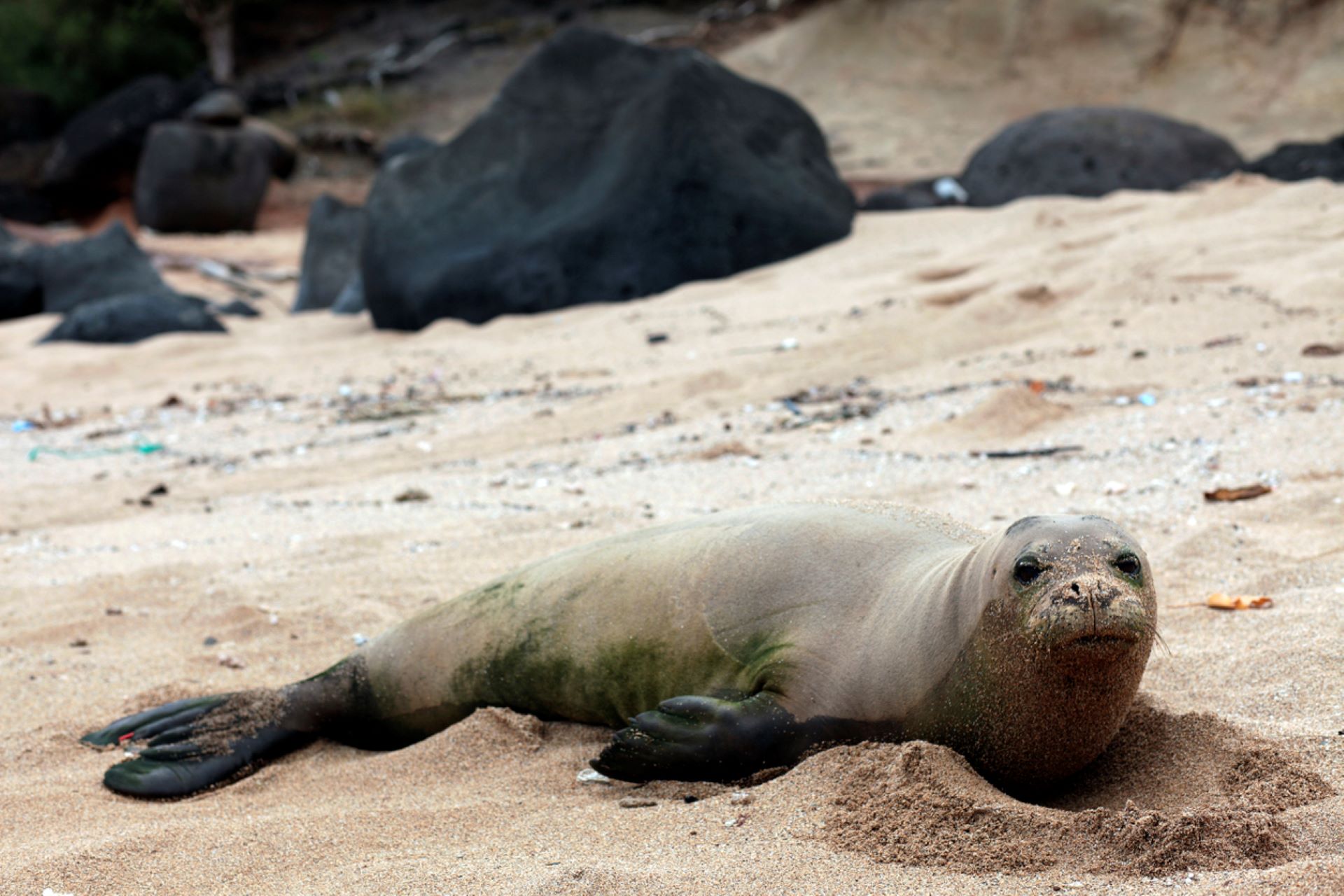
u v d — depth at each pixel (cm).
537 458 2188
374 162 8781
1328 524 1427
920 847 770
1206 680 1043
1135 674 810
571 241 3888
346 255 5056
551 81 4234
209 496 2145
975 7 7950
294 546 1750
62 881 828
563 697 1062
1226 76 7350
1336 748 864
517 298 3838
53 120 9375
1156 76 7512
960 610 862
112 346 4103
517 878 771
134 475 2356
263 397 3072
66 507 2133
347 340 3959
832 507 1059
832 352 2716
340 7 10956
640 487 1906
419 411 2708
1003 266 3195
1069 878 725
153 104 8375
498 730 1056
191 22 10288
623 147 4031
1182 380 2161
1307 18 7375
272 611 1455
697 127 4016
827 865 761
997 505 1638
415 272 3944
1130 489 1641
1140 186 4894
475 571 1553
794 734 920
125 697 1227
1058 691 805
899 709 890
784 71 8375
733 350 2903
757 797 873
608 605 1048
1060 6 7738
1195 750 867
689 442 2173
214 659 1313
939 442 1964
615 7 9938
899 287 3300
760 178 4072
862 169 7225
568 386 2805
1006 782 869
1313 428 1778
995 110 7706
